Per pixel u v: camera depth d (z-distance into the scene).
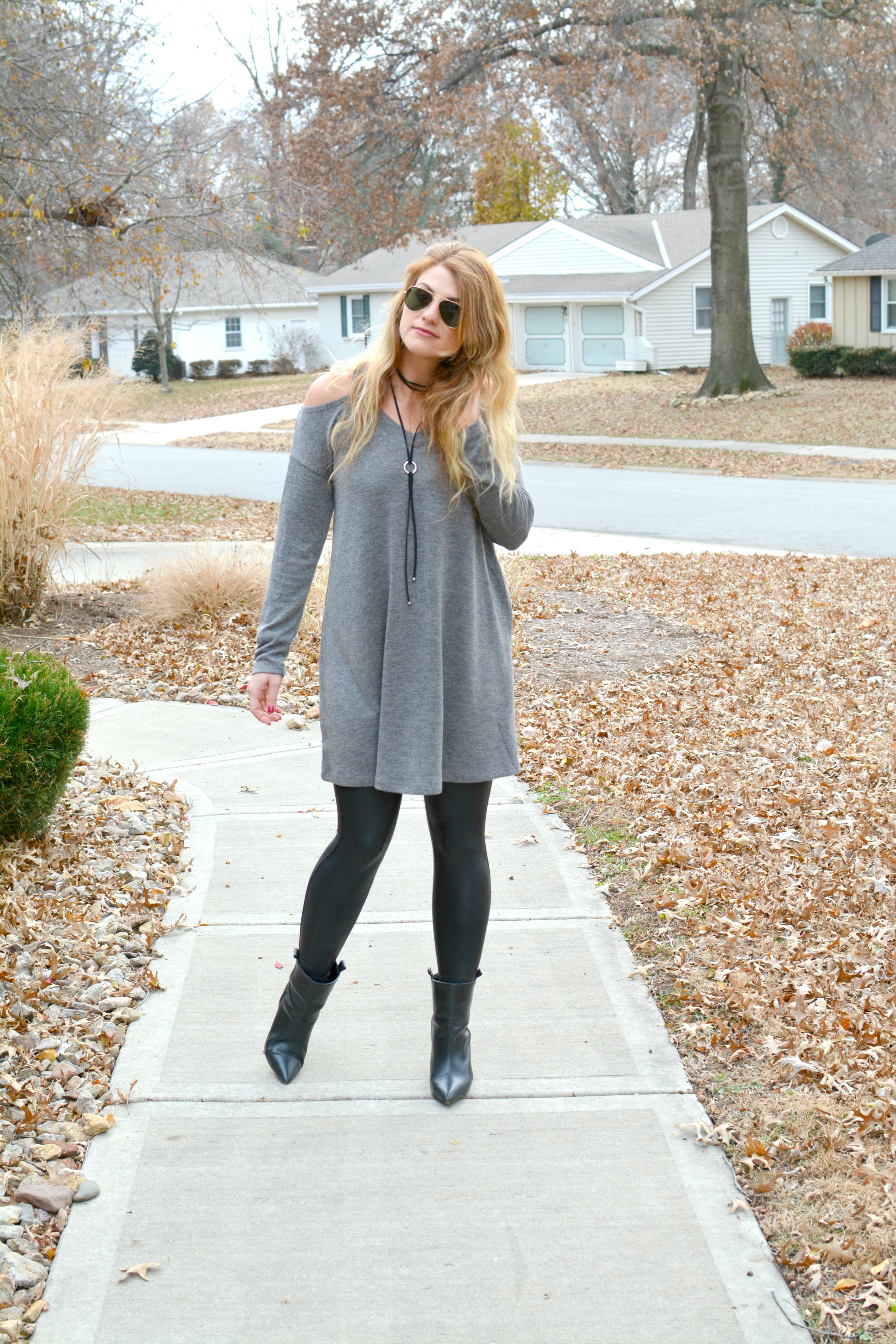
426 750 2.61
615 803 4.68
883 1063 2.87
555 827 4.47
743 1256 2.31
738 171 25.94
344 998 3.27
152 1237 2.36
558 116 39.00
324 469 2.67
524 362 37.47
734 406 25.84
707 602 8.55
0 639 7.27
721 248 26.36
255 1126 2.71
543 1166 2.57
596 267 35.84
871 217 46.94
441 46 21.78
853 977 3.30
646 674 6.62
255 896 3.88
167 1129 2.70
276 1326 2.14
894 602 8.31
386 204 23.56
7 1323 2.12
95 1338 2.11
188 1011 3.19
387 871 4.11
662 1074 2.91
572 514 14.62
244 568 8.05
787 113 24.50
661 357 35.00
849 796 4.66
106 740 5.54
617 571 9.99
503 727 2.76
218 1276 2.26
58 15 12.24
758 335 35.53
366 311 41.25
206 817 4.56
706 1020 3.14
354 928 3.67
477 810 2.78
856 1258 2.28
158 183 12.55
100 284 14.41
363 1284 2.24
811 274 31.31
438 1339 2.11
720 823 4.43
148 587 8.09
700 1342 2.11
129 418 33.78
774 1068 2.90
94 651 7.18
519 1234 2.37
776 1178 2.52
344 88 22.05
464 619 2.65
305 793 4.83
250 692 2.73
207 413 34.09
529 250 36.84
